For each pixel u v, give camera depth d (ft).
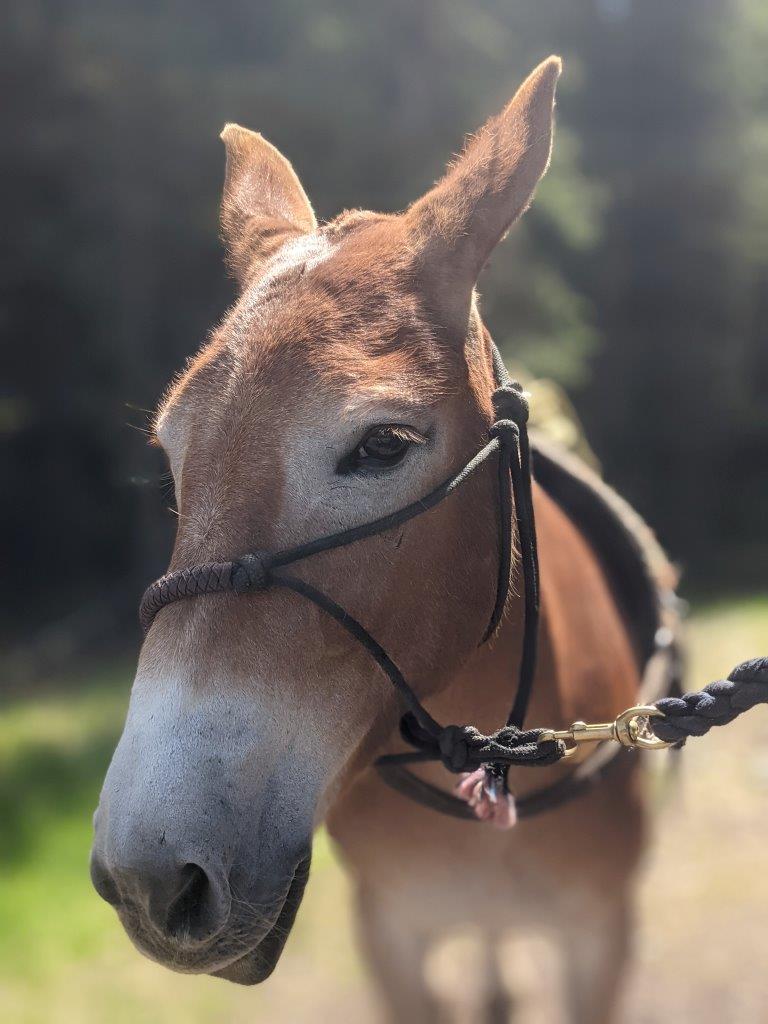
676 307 67.05
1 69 43.47
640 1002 11.42
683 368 66.13
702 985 11.69
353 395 4.79
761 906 13.17
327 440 4.77
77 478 51.24
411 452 4.93
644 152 67.05
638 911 8.87
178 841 4.28
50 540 51.11
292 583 4.68
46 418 47.70
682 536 66.08
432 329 5.19
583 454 10.95
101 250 44.62
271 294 5.23
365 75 44.21
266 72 41.75
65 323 46.96
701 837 15.14
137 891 4.33
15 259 44.93
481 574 5.47
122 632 43.83
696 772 17.48
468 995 11.17
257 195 6.62
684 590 53.11
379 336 5.03
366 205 41.29
